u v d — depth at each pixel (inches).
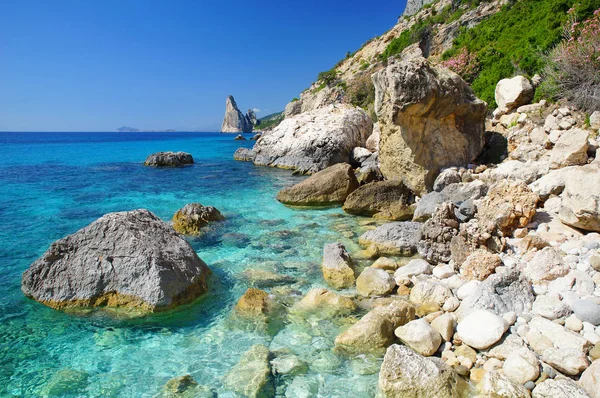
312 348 199.9
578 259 237.6
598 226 264.4
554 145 440.1
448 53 1165.7
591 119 434.9
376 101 538.6
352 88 2253.9
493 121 588.7
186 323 225.9
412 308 221.0
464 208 334.0
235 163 1024.9
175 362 189.9
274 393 167.5
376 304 242.4
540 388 148.0
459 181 462.0
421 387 159.5
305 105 2994.6
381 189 457.4
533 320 189.3
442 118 496.4
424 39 1918.1
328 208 502.9
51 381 175.0
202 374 180.4
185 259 260.7
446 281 257.1
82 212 476.4
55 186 658.2
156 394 167.0
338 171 528.1
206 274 277.4
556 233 282.0
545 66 567.8
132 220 266.8
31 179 733.3
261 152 985.5
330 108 997.2
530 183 396.8
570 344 167.5
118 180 729.6
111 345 204.4
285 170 867.4
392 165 517.3
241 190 627.5
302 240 368.5
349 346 198.2
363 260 316.8
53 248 251.0
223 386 171.8
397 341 202.4
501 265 250.5
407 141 487.8
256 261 317.1
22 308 241.0
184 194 593.6
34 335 212.8
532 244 265.4
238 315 231.9
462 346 190.1
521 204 301.3
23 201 537.3
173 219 411.5
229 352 197.8
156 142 2470.5
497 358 177.3
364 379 176.6
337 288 268.2
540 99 541.6
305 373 180.7
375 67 2249.0
